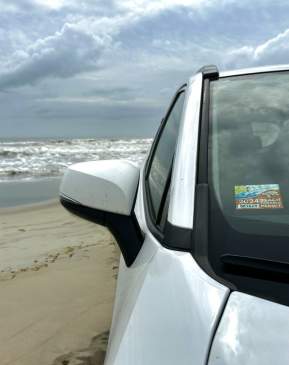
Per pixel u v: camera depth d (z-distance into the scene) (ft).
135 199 7.04
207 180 5.84
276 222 5.27
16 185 55.01
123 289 6.26
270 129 6.62
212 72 7.94
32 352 11.85
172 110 9.10
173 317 4.37
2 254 22.26
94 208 6.54
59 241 24.82
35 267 19.15
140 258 5.87
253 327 4.09
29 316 13.96
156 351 4.12
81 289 16.05
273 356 3.83
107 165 6.99
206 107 7.00
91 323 13.33
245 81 7.68
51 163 82.07
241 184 5.85
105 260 19.36
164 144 8.39
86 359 11.40
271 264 4.70
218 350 3.96
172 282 4.74
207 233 5.17
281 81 7.55
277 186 5.80
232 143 6.39
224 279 4.60
